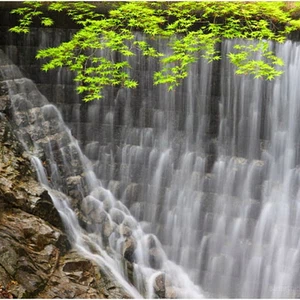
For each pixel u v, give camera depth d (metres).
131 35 9.56
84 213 9.50
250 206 9.74
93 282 7.53
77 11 10.07
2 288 6.37
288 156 9.52
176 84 9.24
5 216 7.48
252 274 9.71
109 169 10.41
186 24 9.76
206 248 9.96
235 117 9.77
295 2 9.84
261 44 9.23
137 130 10.31
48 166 9.50
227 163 9.88
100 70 10.05
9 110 9.57
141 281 8.84
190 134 10.05
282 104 9.46
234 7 9.39
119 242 9.30
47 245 7.53
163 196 10.22
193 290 9.65
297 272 9.44
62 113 10.50
